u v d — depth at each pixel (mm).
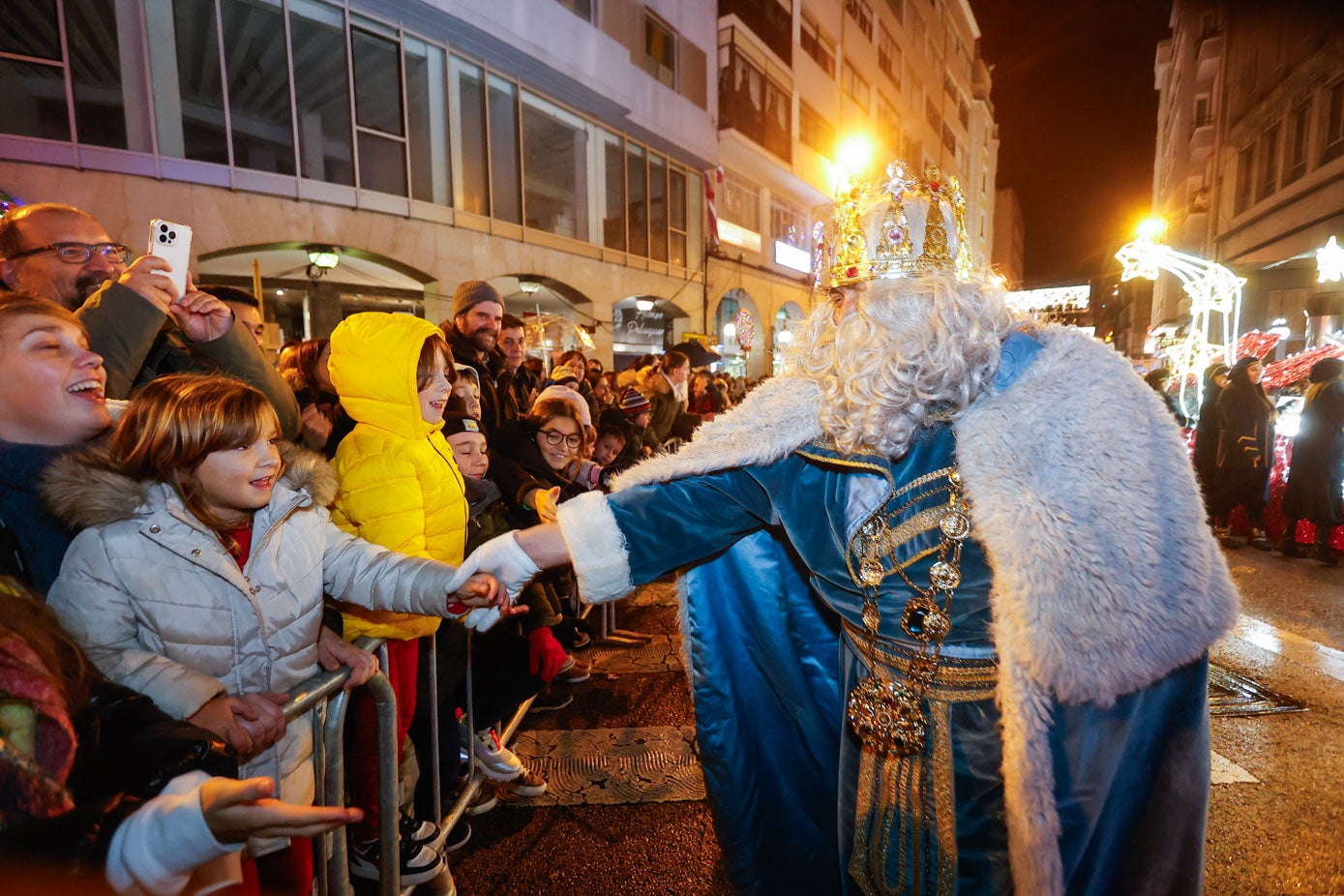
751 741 1591
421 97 11016
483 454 2541
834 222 1234
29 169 7348
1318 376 5926
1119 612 984
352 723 1939
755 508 1324
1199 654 1058
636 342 17703
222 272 9547
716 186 18766
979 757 1140
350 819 912
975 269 1183
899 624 1166
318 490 1546
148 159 8023
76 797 916
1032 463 1028
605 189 15062
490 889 2100
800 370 1290
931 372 1060
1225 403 6688
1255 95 14820
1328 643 4094
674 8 16078
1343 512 5875
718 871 2168
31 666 819
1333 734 3000
